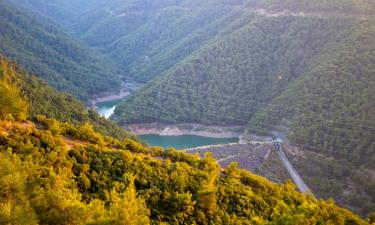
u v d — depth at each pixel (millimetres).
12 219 25719
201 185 49625
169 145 165500
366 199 109062
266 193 58531
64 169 40875
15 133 44500
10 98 48062
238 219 49156
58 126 52812
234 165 61688
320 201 59844
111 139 58938
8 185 28234
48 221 29312
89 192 41656
